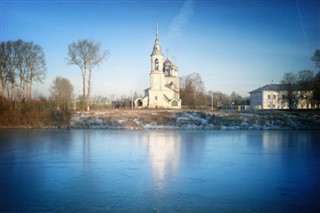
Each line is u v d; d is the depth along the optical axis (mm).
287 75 109500
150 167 25953
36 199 17406
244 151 34938
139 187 19844
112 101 120875
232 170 24922
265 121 69688
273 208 16188
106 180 21531
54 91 107750
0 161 28422
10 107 72062
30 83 76875
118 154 32438
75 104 84812
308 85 97375
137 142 42688
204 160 29297
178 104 98500
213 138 48344
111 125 67562
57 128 66062
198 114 73000
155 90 96062
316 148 37500
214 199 17562
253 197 17953
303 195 18375
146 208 16062
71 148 36625
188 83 130625
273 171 24609
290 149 36719
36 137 48312
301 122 69875
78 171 24312
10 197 17766
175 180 21641
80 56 80375
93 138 47469
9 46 73125
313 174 23594
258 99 121375
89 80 81750
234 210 15867
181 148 37156
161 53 96500
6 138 46781
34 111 70938
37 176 22625
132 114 72250
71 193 18547
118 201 17125
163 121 69625
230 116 71875
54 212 15461
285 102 111750
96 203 16781
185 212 15547
